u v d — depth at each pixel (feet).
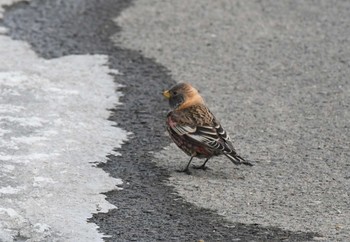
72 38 68.33
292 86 60.59
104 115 54.85
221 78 61.77
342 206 43.55
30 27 70.13
